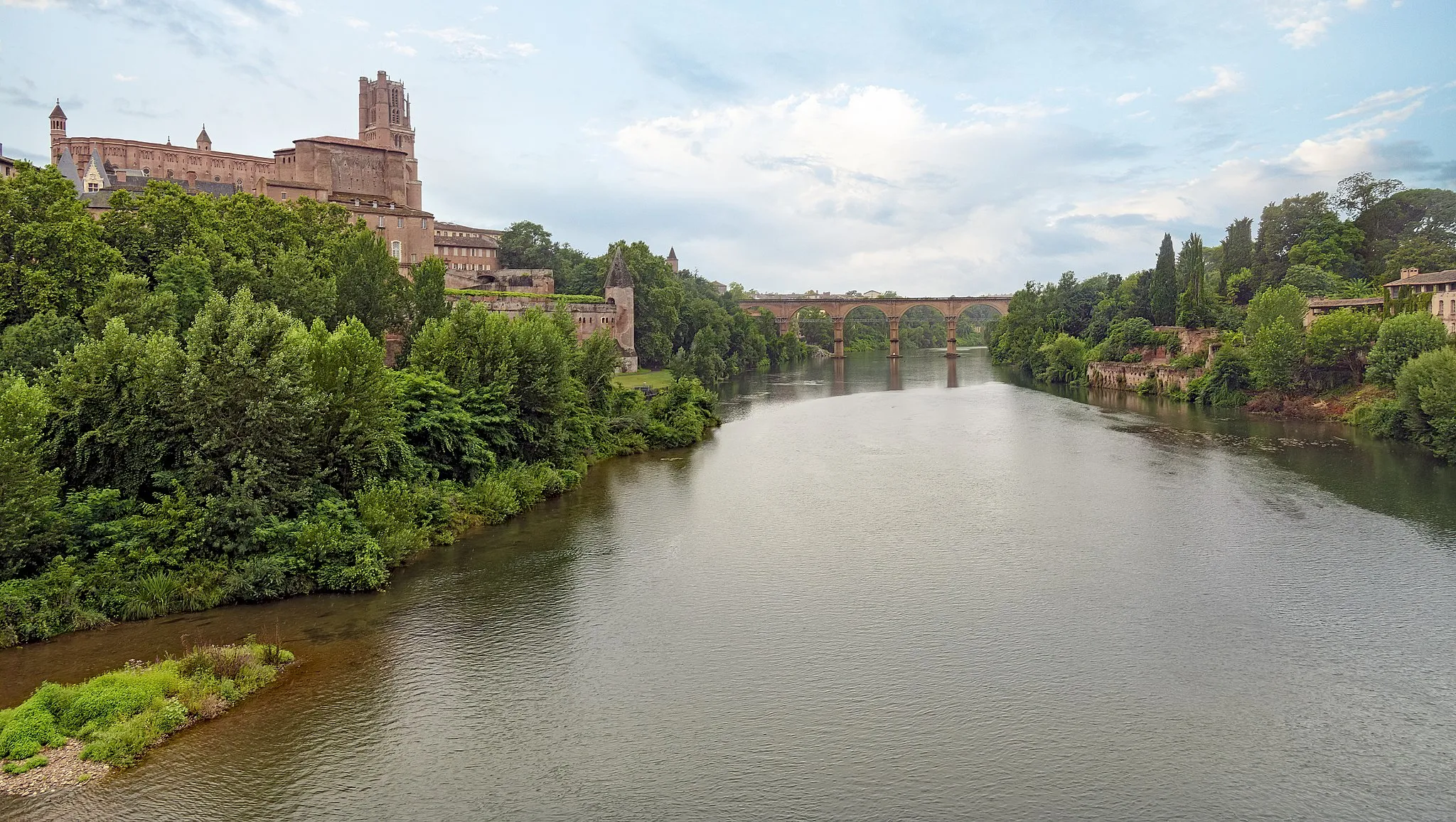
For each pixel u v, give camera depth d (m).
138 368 42.66
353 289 74.38
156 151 177.38
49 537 38.47
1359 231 159.88
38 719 28.83
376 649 36.31
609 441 81.38
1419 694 32.12
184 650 35.44
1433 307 107.12
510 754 28.83
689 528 54.31
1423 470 66.88
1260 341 103.75
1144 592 42.22
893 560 47.56
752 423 103.31
